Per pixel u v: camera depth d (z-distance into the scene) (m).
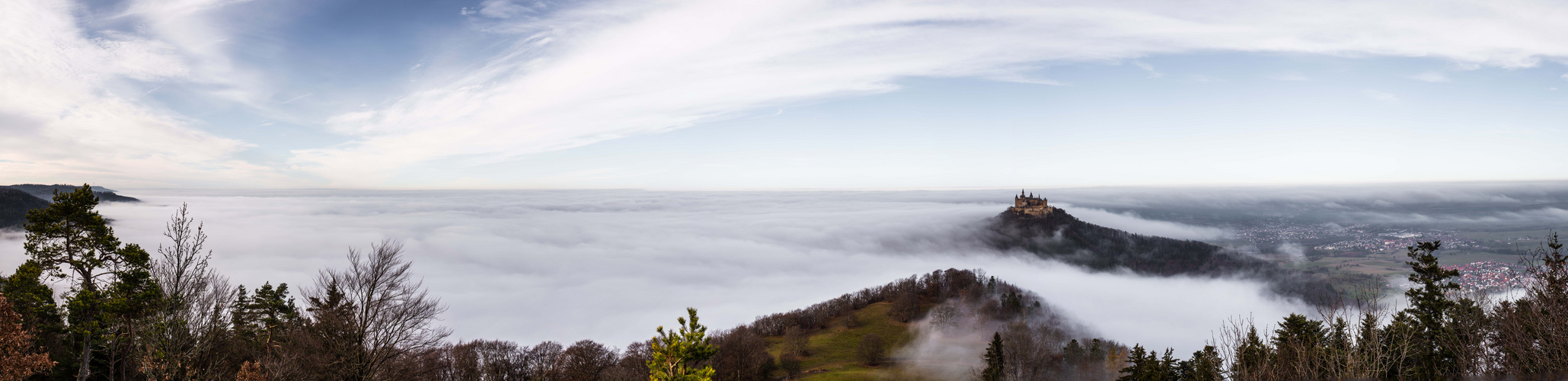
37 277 28.41
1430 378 25.38
